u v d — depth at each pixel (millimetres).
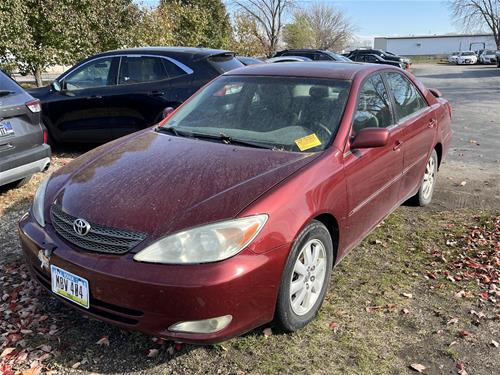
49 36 12836
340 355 2744
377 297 3357
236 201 2564
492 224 4672
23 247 2975
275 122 3469
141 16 15914
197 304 2326
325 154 3092
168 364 2645
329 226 3137
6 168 4758
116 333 2898
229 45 31391
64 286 2629
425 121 4629
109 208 2643
